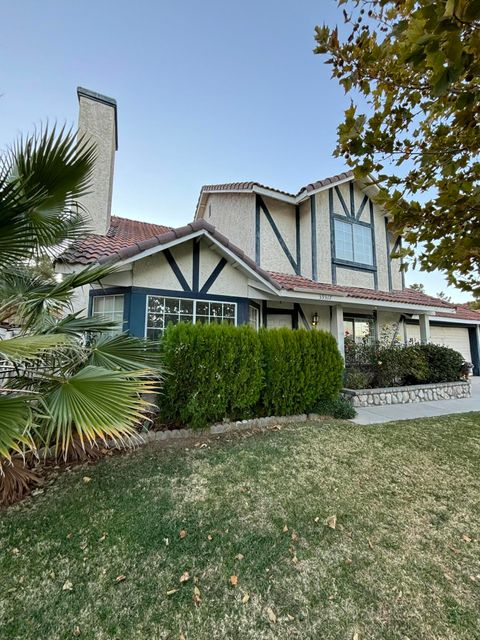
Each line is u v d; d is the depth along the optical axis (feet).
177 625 7.11
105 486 12.92
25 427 9.37
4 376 13.03
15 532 10.11
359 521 10.71
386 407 28.14
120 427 10.47
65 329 15.12
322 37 8.95
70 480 13.46
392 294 40.63
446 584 8.20
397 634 6.90
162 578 8.34
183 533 10.00
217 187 41.63
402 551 9.36
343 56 8.86
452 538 9.95
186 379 18.98
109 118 32.53
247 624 7.14
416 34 5.22
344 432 19.83
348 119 8.47
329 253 38.52
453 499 12.15
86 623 7.13
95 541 9.68
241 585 8.14
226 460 15.33
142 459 15.48
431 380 35.14
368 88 8.66
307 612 7.43
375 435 19.35
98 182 31.37
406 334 46.70
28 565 8.76
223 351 19.84
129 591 7.95
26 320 15.03
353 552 9.30
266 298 30.71
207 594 7.88
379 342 35.45
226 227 41.16
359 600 7.73
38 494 12.37
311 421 22.50
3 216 10.62
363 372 32.55
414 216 8.30
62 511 11.20
